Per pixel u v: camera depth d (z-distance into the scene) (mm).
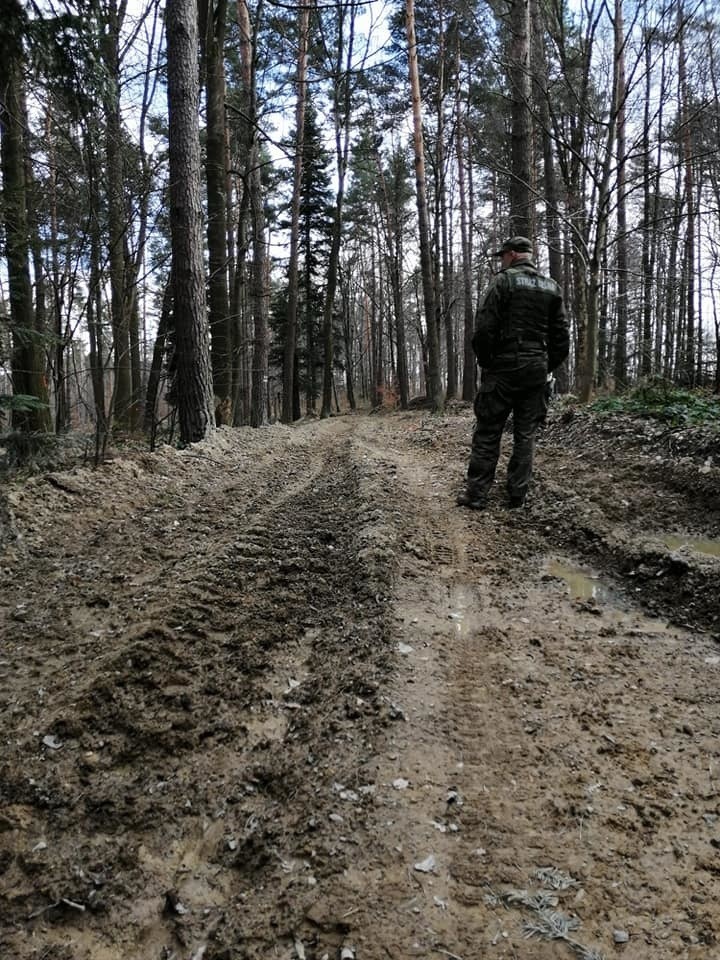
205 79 12008
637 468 5754
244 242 13281
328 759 2291
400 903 1710
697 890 1735
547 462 6602
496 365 5258
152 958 1602
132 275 9648
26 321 8539
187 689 2711
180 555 4336
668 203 21938
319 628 3309
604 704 2621
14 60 6859
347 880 1786
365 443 10586
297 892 1757
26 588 3768
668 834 1937
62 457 8281
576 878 1784
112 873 1844
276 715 2586
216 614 3383
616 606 3592
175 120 8453
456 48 19828
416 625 3297
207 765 2295
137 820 2033
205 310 8875
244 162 18547
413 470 7145
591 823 1983
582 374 8875
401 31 19906
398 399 35719
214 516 5270
